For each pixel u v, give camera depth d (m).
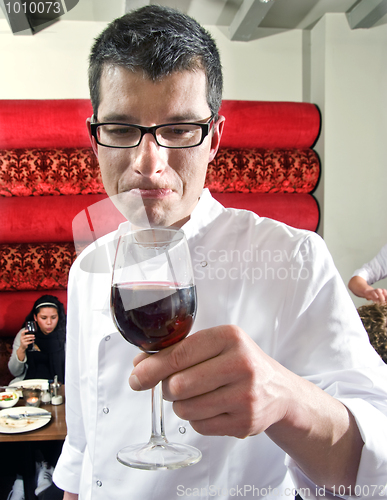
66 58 3.09
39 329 2.33
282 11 3.23
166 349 0.47
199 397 0.46
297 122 3.30
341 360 0.71
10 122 2.95
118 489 0.78
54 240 2.95
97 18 3.01
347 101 3.36
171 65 0.68
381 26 3.32
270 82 3.42
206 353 0.46
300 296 0.77
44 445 2.07
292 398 0.52
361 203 3.45
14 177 2.99
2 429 1.69
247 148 3.38
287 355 0.77
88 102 3.04
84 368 0.92
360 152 3.41
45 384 2.16
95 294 0.85
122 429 0.79
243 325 0.82
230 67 3.37
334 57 3.31
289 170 3.34
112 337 0.83
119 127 0.71
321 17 3.32
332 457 0.57
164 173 0.70
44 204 2.94
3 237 2.90
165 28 0.68
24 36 3.04
